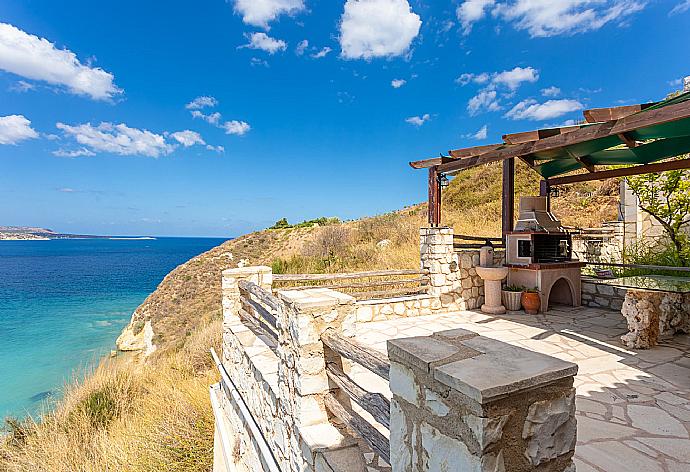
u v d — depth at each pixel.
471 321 5.92
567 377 1.19
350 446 2.30
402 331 5.43
